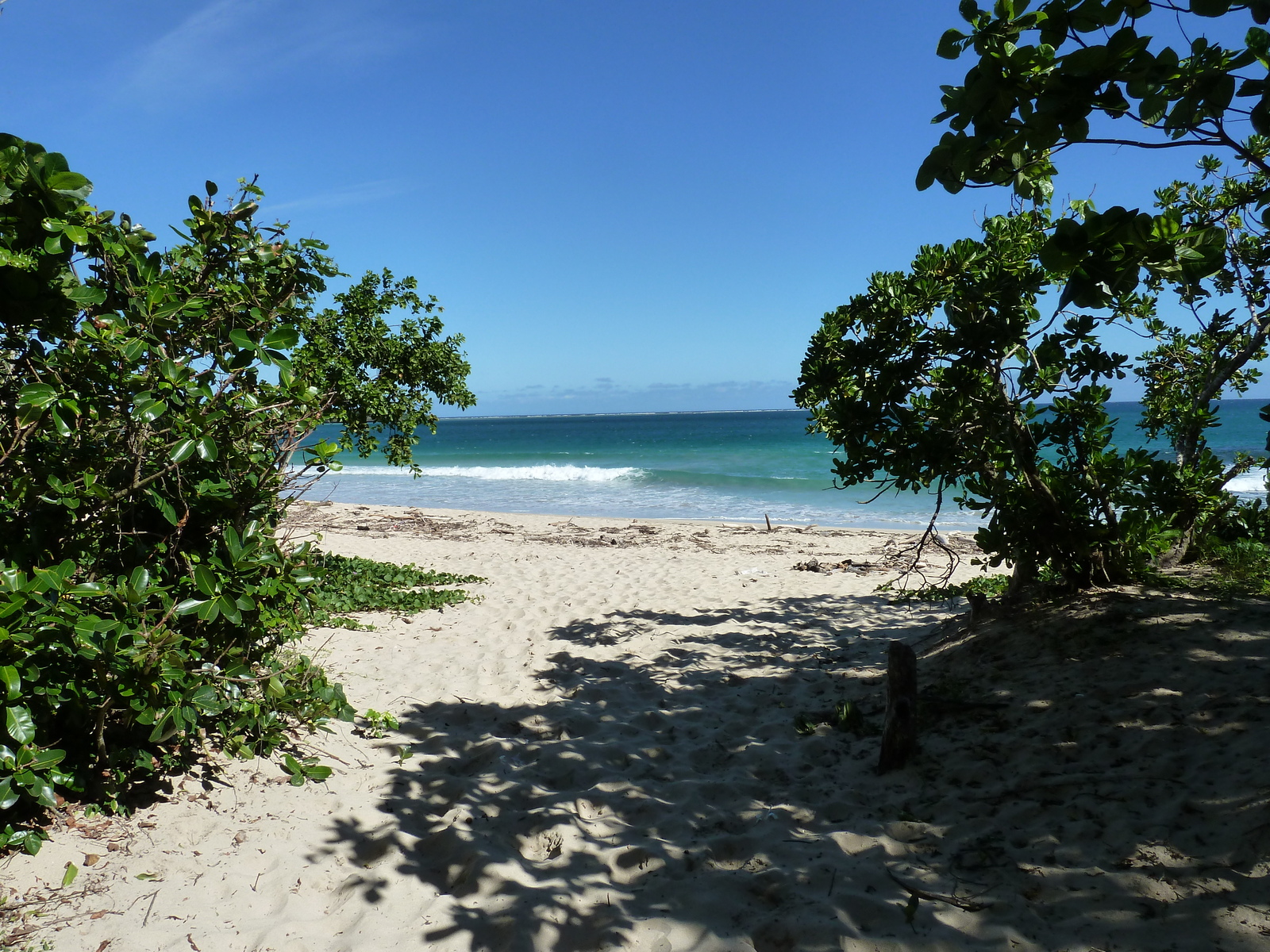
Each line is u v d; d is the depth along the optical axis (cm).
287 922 337
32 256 355
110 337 372
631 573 1253
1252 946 284
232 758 465
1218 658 478
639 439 8125
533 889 366
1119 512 693
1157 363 845
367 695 638
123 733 412
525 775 501
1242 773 379
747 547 1641
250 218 468
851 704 555
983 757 461
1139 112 303
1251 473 2495
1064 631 567
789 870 375
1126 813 379
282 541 489
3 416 381
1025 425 601
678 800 465
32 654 338
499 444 7369
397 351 1055
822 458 4731
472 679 693
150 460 416
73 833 370
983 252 601
